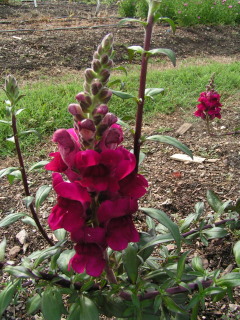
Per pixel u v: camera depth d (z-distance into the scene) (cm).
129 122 77
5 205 50
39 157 62
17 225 46
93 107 21
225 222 37
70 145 21
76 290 28
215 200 37
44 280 28
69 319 26
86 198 21
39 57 122
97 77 21
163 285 26
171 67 121
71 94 85
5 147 64
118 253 31
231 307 35
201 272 28
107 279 29
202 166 59
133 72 111
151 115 80
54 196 52
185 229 37
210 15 189
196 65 124
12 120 30
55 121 72
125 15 193
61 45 134
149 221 37
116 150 20
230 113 82
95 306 26
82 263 22
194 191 52
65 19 180
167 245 42
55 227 21
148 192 53
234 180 54
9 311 35
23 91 87
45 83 98
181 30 171
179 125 76
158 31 165
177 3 184
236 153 63
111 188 20
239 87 98
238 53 152
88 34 150
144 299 27
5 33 145
